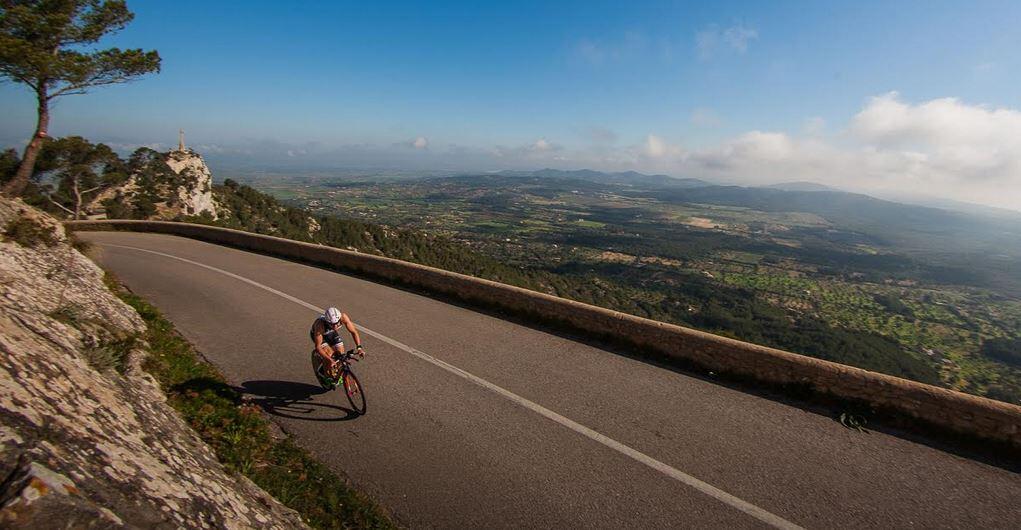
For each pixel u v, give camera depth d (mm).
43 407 2838
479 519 4535
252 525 3408
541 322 10578
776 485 5039
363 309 11438
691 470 5270
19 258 7156
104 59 18812
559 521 4508
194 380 6852
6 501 2025
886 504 4781
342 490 4863
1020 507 4777
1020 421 5449
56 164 37281
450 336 9633
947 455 5598
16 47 16125
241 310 10836
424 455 5516
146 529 2502
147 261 16516
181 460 3643
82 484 2447
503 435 5934
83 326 6113
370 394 6977
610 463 5387
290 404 6617
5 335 3320
